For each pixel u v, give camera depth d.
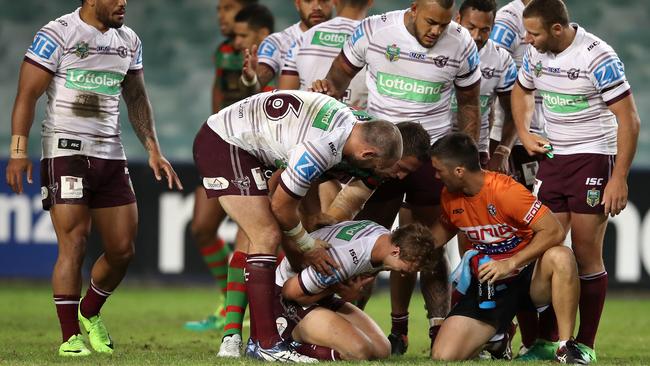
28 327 27.95
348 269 18.95
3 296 38.09
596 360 20.61
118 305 35.88
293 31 28.16
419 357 20.98
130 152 55.22
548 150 21.64
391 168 18.89
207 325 29.09
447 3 20.72
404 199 23.62
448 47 21.70
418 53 21.69
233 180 19.06
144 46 61.00
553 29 20.72
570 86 21.08
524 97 22.34
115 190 21.52
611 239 40.44
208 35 61.91
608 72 20.47
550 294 19.88
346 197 20.34
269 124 18.75
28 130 20.48
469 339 19.78
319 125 18.38
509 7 26.09
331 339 19.14
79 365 17.97
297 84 26.58
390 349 20.16
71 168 20.75
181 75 60.06
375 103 22.41
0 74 58.59
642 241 40.41
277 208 18.25
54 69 20.59
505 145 24.33
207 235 29.83
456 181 19.73
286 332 19.62
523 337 21.59
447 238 21.00
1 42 59.81
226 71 31.31
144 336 26.20
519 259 19.39
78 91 20.78
